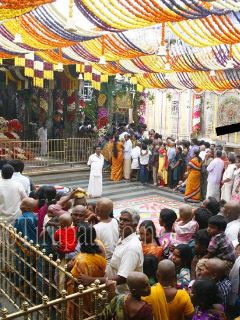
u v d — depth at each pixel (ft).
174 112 83.66
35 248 16.24
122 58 42.42
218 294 13.09
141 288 11.50
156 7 25.07
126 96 71.15
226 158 40.75
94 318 12.62
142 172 50.67
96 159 43.06
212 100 78.43
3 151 50.47
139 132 61.72
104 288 12.84
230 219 19.45
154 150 50.19
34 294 17.99
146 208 39.42
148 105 87.30
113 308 11.93
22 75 59.06
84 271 14.12
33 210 20.80
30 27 32.37
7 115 68.03
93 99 63.77
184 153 48.44
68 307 14.33
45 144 57.31
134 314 11.41
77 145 56.49
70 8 22.29
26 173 49.19
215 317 12.03
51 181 49.24
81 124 65.10
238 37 31.68
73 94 60.49
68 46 37.88
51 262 15.20
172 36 49.16
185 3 24.43
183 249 16.11
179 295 12.50
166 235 18.93
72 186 47.57
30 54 44.19
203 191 42.60
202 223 18.88
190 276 16.29
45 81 62.85
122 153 51.93
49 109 63.52
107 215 17.28
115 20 27.99
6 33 34.04
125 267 14.35
